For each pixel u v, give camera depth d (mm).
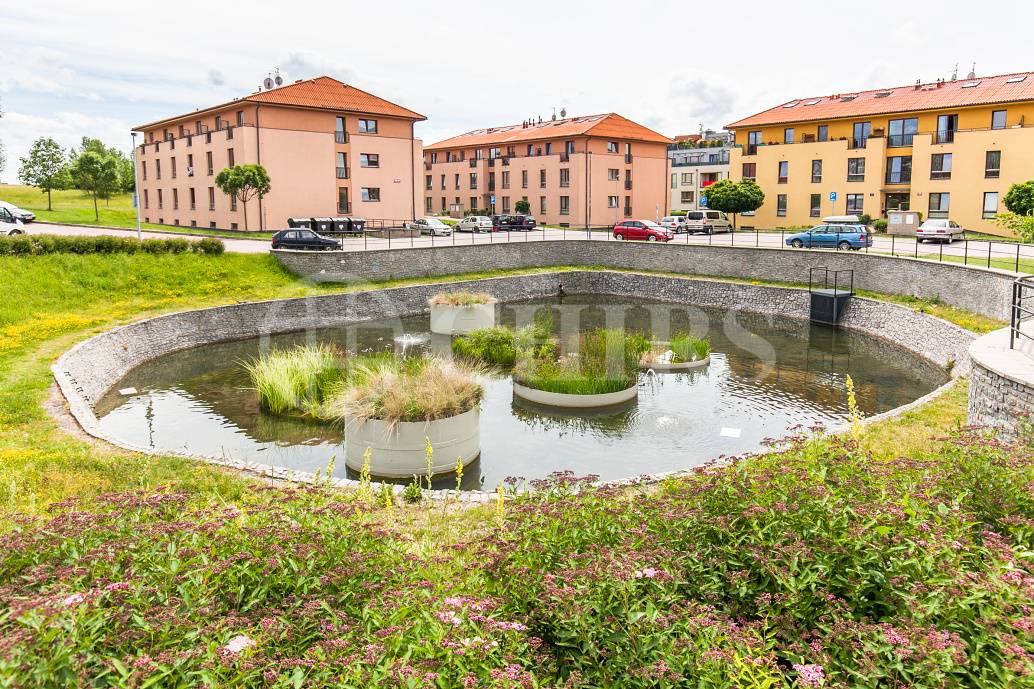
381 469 10898
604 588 3785
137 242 25609
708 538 4543
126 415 14492
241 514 5020
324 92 45031
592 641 3666
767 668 3475
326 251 29578
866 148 44062
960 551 4133
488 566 4488
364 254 29609
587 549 4430
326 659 3350
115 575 4059
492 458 11875
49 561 4355
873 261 26062
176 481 8211
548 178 59625
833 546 4082
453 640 3430
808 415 14375
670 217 45344
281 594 4090
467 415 11320
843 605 3848
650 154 62062
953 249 30000
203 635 3471
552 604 3904
